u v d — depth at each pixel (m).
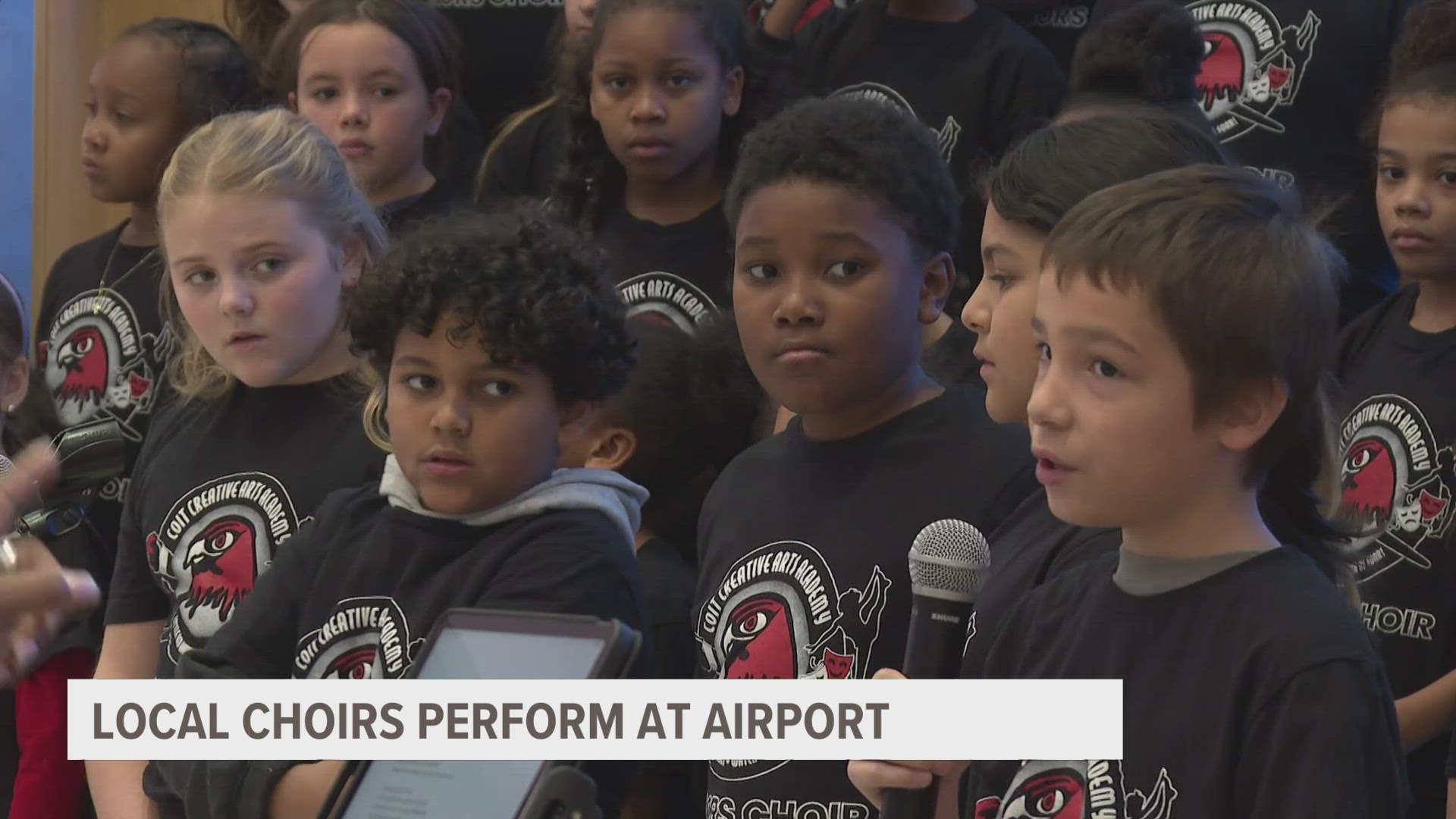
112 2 6.18
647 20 4.09
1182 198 1.84
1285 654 1.75
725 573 2.80
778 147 2.69
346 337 3.15
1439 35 3.53
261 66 4.93
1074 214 1.89
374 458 3.01
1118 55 3.60
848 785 2.54
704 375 3.54
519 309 2.40
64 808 3.57
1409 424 3.36
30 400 4.37
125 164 4.76
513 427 2.45
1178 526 1.88
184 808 2.54
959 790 2.36
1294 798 1.70
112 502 4.39
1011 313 2.33
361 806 1.83
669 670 3.20
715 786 2.71
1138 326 1.80
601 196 4.30
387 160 4.44
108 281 4.71
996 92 4.34
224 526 3.06
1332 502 2.08
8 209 5.98
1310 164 4.23
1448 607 3.22
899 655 2.57
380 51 4.43
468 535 2.53
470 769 1.79
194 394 3.30
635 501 2.71
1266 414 1.82
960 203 3.24
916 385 2.78
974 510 2.59
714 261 4.09
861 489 2.69
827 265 2.64
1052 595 2.08
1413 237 3.41
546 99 5.01
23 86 5.98
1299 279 1.81
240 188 3.02
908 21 4.50
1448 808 2.82
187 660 2.63
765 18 4.72
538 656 1.80
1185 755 1.80
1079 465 1.84
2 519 2.12
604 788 2.13
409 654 2.47
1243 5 4.37
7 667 2.04
